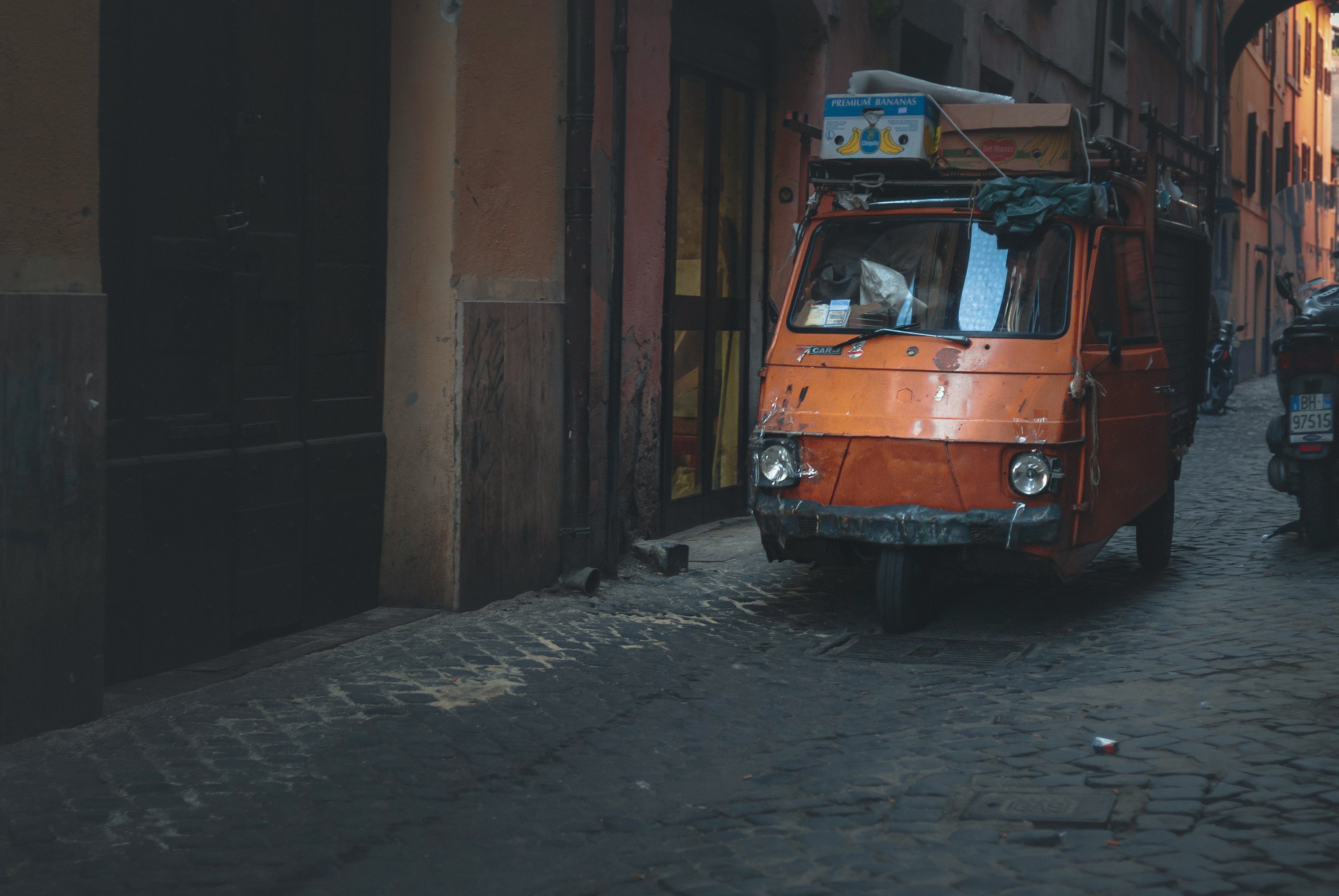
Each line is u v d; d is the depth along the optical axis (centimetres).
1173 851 364
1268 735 461
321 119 661
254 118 614
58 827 400
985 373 655
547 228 773
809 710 533
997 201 689
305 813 416
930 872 359
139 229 556
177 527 580
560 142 780
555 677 582
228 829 402
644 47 877
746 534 987
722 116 1036
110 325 547
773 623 695
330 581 679
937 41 1351
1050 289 676
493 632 660
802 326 708
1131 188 775
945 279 693
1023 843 377
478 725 511
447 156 691
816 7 1059
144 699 536
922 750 470
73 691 493
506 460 734
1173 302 860
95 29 491
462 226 698
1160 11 2400
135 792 431
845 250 720
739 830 399
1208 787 413
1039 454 630
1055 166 698
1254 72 3428
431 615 696
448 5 687
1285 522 974
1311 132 4606
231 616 614
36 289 471
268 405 634
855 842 385
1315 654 575
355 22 681
